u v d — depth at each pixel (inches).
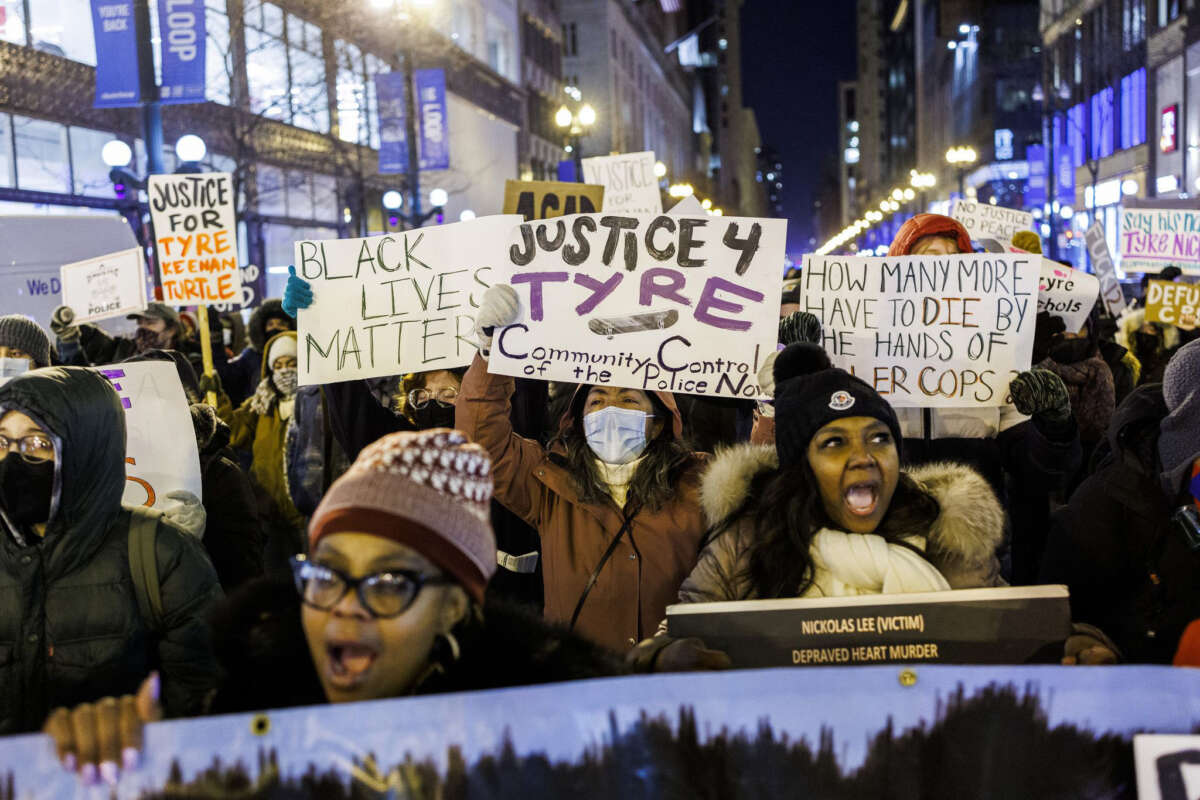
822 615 98.2
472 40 1835.6
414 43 1357.0
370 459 78.1
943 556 110.2
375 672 77.2
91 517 112.0
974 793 76.5
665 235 145.9
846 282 175.5
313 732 70.8
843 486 109.3
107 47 615.8
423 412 191.9
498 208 1973.4
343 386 188.5
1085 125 2111.2
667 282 145.8
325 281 170.1
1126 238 495.5
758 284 145.4
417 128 1215.6
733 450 122.3
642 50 3516.2
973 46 3088.1
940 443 180.4
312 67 1239.5
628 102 3149.6
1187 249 493.7
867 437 109.5
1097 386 223.3
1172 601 119.3
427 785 71.6
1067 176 2288.4
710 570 116.6
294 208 1275.8
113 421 113.8
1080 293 229.1
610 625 136.6
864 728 76.5
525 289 146.4
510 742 72.6
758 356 145.4
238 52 1043.9
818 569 109.6
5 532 110.8
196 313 447.5
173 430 158.2
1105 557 124.0
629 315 145.7
